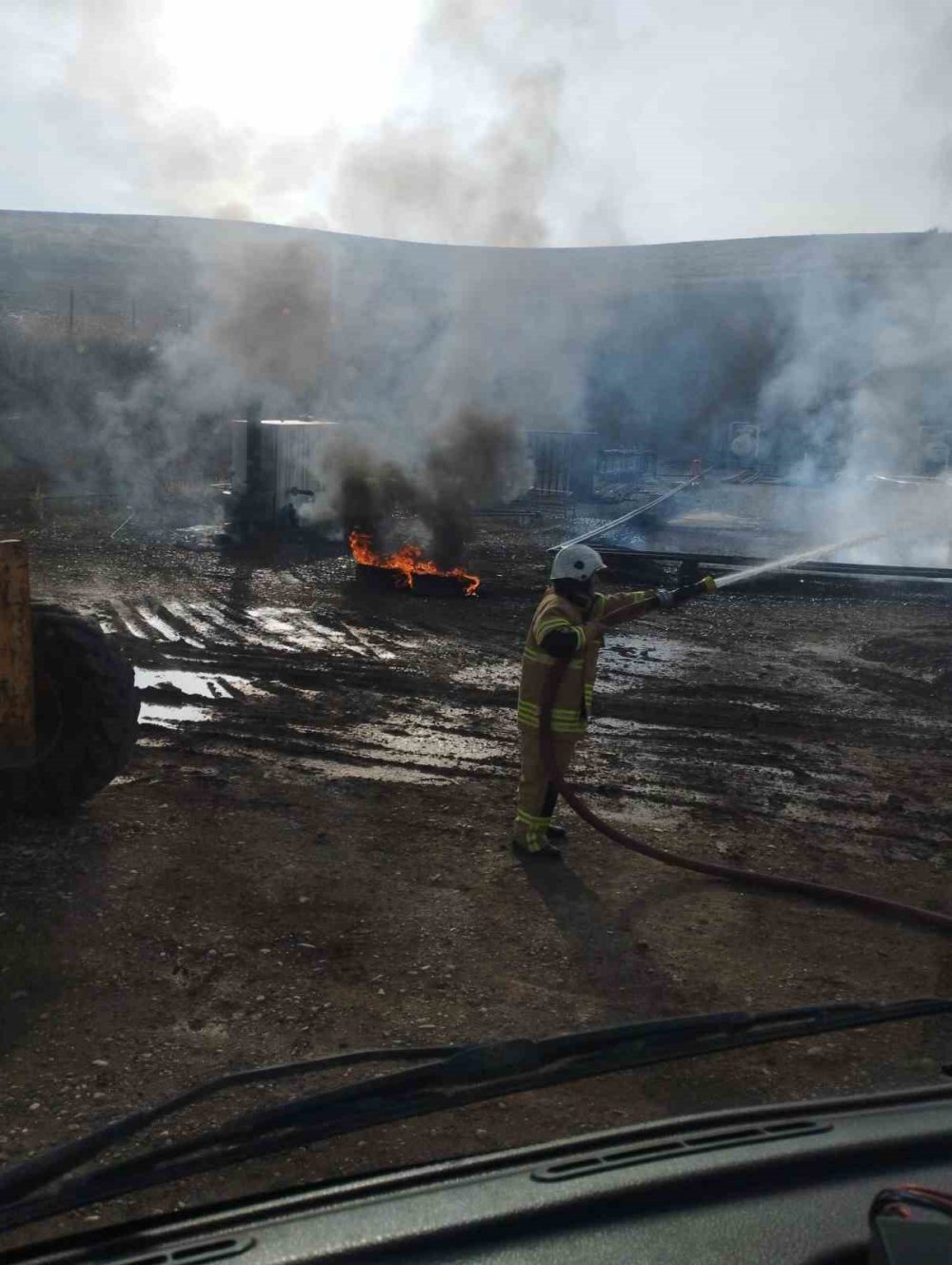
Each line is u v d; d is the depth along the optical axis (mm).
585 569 5219
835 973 4277
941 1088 1754
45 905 4645
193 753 6918
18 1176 1769
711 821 6012
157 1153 1803
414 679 9039
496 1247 1297
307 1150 3049
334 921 4609
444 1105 1954
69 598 12117
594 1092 3387
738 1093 3389
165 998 3938
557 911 4797
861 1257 1244
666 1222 1322
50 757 5551
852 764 7105
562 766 5301
